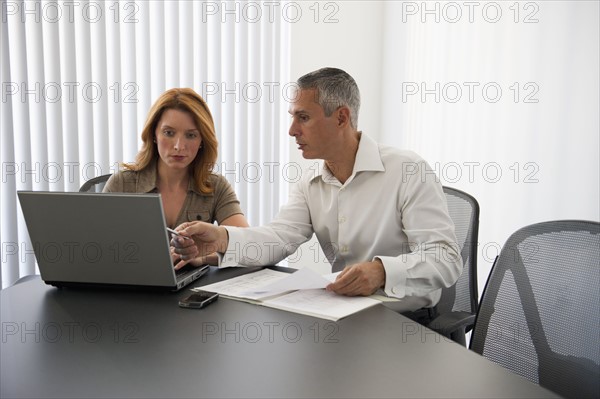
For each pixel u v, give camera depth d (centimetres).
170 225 198
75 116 268
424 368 88
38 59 257
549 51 215
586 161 200
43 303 121
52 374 85
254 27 303
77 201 119
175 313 114
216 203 206
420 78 299
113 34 271
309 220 182
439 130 285
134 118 280
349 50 330
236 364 89
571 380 103
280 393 79
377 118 344
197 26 291
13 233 259
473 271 169
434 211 159
